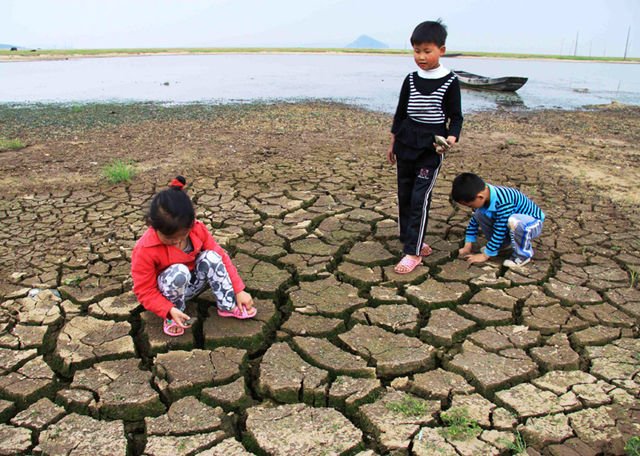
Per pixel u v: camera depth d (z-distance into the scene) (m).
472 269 3.71
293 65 34.03
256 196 5.23
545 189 5.60
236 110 11.88
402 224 3.91
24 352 2.77
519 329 3.01
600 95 17.50
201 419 2.34
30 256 3.83
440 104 3.36
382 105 13.25
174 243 2.67
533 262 3.80
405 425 2.31
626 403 2.41
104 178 5.85
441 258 3.85
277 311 3.21
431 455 2.13
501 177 6.05
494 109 13.06
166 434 2.25
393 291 3.42
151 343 2.83
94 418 2.39
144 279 2.71
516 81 17.55
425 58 3.32
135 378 2.58
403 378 2.63
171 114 11.20
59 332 2.97
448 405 2.46
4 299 3.27
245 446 2.25
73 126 9.55
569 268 3.72
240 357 2.74
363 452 2.17
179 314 2.69
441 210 4.84
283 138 8.36
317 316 3.14
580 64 47.34
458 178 3.59
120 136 8.52
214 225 4.48
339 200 5.11
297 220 4.58
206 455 2.15
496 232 3.66
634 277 3.57
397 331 3.01
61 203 5.00
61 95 15.46
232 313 3.04
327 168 6.32
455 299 3.30
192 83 20.08
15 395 2.46
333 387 2.54
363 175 6.01
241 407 2.47
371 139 8.33
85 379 2.57
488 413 2.37
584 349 2.85
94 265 3.68
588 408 2.39
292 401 2.52
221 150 7.37
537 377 2.64
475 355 2.78
